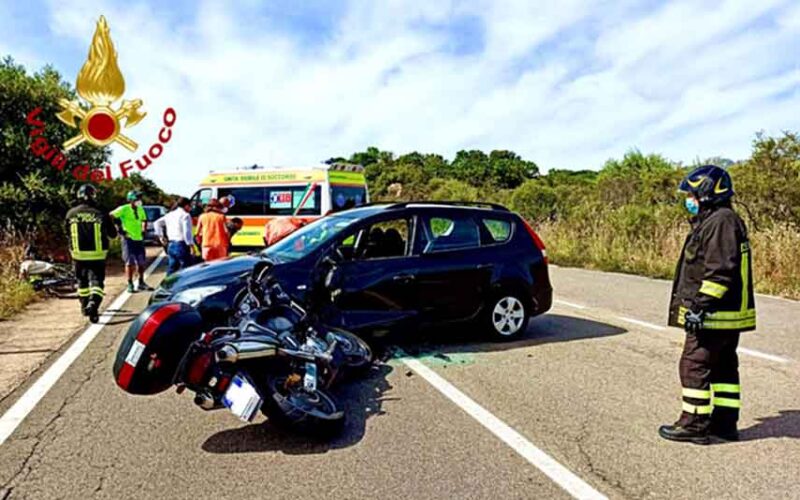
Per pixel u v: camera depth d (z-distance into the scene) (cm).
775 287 1166
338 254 650
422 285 680
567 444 433
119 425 462
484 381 580
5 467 390
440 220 719
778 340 770
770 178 1608
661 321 880
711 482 376
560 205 2759
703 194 429
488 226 753
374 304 652
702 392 434
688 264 438
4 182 1606
